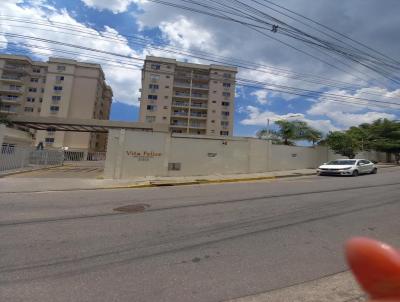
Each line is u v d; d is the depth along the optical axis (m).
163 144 16.67
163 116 66.25
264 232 5.62
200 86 69.75
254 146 19.58
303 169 22.14
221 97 69.06
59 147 59.28
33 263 4.02
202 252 4.55
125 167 15.80
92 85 64.88
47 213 6.99
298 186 12.64
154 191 11.03
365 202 8.77
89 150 61.72
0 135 17.30
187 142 17.31
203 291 3.32
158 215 6.91
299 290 3.39
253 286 3.46
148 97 66.12
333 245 4.94
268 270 3.92
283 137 30.02
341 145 24.88
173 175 16.78
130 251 4.54
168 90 66.88
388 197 9.67
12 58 64.81
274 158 20.81
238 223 6.25
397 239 5.28
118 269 3.88
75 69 64.38
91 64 65.25
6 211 7.15
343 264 4.16
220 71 69.25
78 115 63.16
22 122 33.22
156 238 5.20
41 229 5.63
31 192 10.50
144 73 66.56
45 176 16.55
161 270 3.87
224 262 4.17
